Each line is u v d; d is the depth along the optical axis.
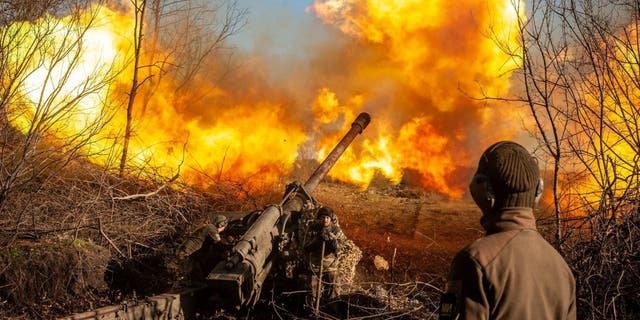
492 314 2.53
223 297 7.25
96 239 8.41
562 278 2.63
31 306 6.94
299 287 7.74
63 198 8.23
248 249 7.27
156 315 6.78
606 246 5.40
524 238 2.62
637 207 5.52
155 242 8.88
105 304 7.36
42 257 7.17
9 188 7.36
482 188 2.75
